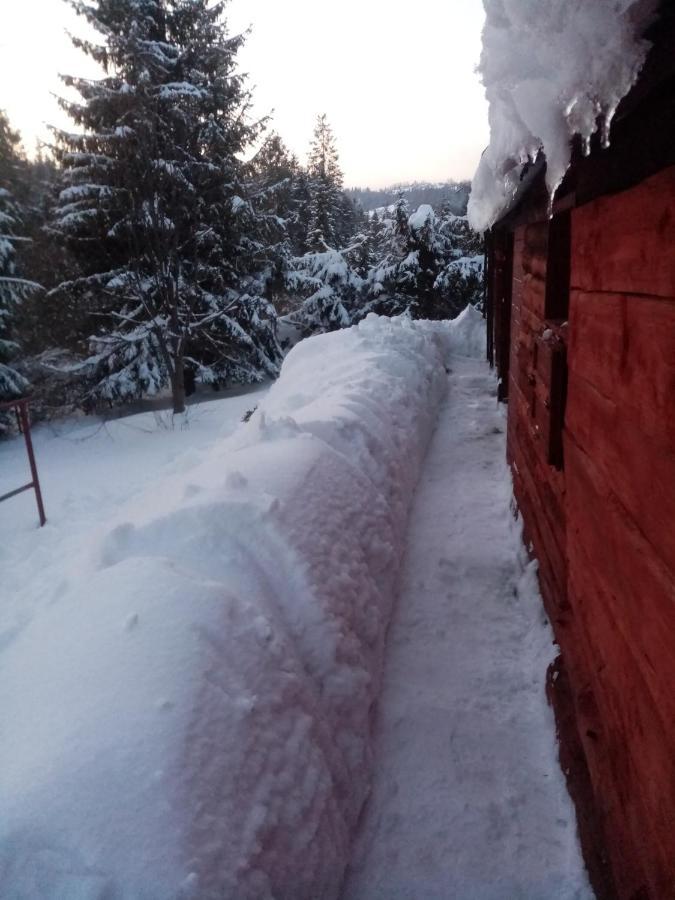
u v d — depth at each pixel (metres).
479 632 3.00
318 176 36.72
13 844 1.17
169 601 1.73
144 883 1.15
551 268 2.82
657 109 1.01
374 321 9.77
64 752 1.33
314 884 1.50
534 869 1.83
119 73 13.26
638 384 1.26
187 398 17.42
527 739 2.34
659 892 1.21
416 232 18.89
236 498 2.30
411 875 1.82
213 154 15.38
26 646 1.80
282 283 18.98
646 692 1.26
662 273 1.11
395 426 4.97
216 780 1.37
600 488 1.62
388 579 3.08
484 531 4.04
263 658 1.76
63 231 14.41
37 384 15.55
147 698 1.45
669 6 0.72
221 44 15.56
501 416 7.03
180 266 14.60
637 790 1.36
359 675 2.19
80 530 5.99
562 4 0.85
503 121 1.75
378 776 2.16
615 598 1.49
